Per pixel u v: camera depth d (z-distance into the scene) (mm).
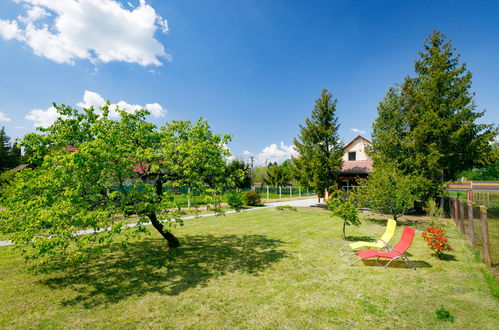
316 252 8602
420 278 6234
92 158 5895
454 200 13461
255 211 20219
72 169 5926
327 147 21719
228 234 11516
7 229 6105
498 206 22828
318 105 21703
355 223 10422
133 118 8570
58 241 5305
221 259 7816
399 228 12867
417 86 18281
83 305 4961
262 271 6797
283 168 41250
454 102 16078
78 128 7570
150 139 8398
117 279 6281
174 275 6520
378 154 19266
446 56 17359
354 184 23797
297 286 5812
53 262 7512
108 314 4609
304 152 21562
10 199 6398
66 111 7344
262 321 4344
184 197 7625
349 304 4938
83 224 6113
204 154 7746
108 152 6215
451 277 6266
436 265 7160
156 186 8305
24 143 6805
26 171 6871
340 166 21531
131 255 8203
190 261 7625
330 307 4828
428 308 4750
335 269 6941
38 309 4809
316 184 20609
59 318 4477
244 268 7020
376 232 11945
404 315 4516
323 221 15297
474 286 5723
